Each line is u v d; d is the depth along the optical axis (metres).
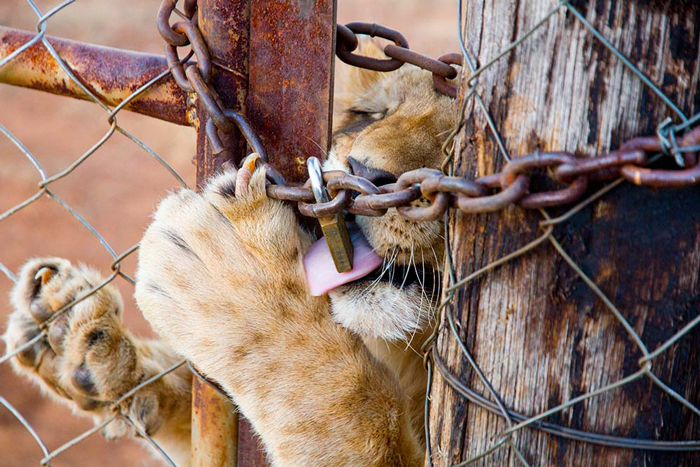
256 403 2.02
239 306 1.97
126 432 3.02
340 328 2.06
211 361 2.01
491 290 1.41
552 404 1.39
